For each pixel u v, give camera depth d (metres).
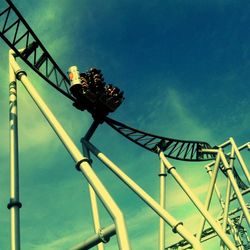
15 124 14.21
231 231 31.08
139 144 24.25
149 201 15.39
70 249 10.30
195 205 18.70
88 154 17.75
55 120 12.76
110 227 9.27
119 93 20.30
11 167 12.98
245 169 25.55
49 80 18.64
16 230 11.38
